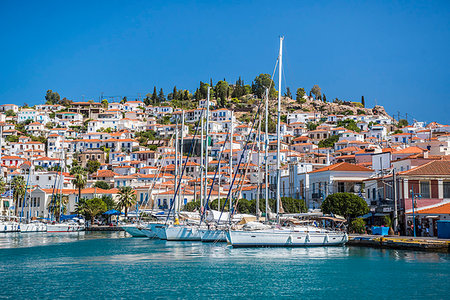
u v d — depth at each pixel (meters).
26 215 173.12
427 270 54.91
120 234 125.31
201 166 100.50
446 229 71.31
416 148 129.38
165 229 94.12
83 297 44.81
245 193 146.50
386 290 46.28
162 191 167.75
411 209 83.44
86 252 76.81
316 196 112.62
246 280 51.38
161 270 57.56
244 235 73.56
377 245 73.69
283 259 63.97
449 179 85.75
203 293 46.09
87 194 172.75
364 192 105.00
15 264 63.59
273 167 151.50
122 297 44.72
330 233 75.62
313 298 44.25
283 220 79.69
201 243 86.50
